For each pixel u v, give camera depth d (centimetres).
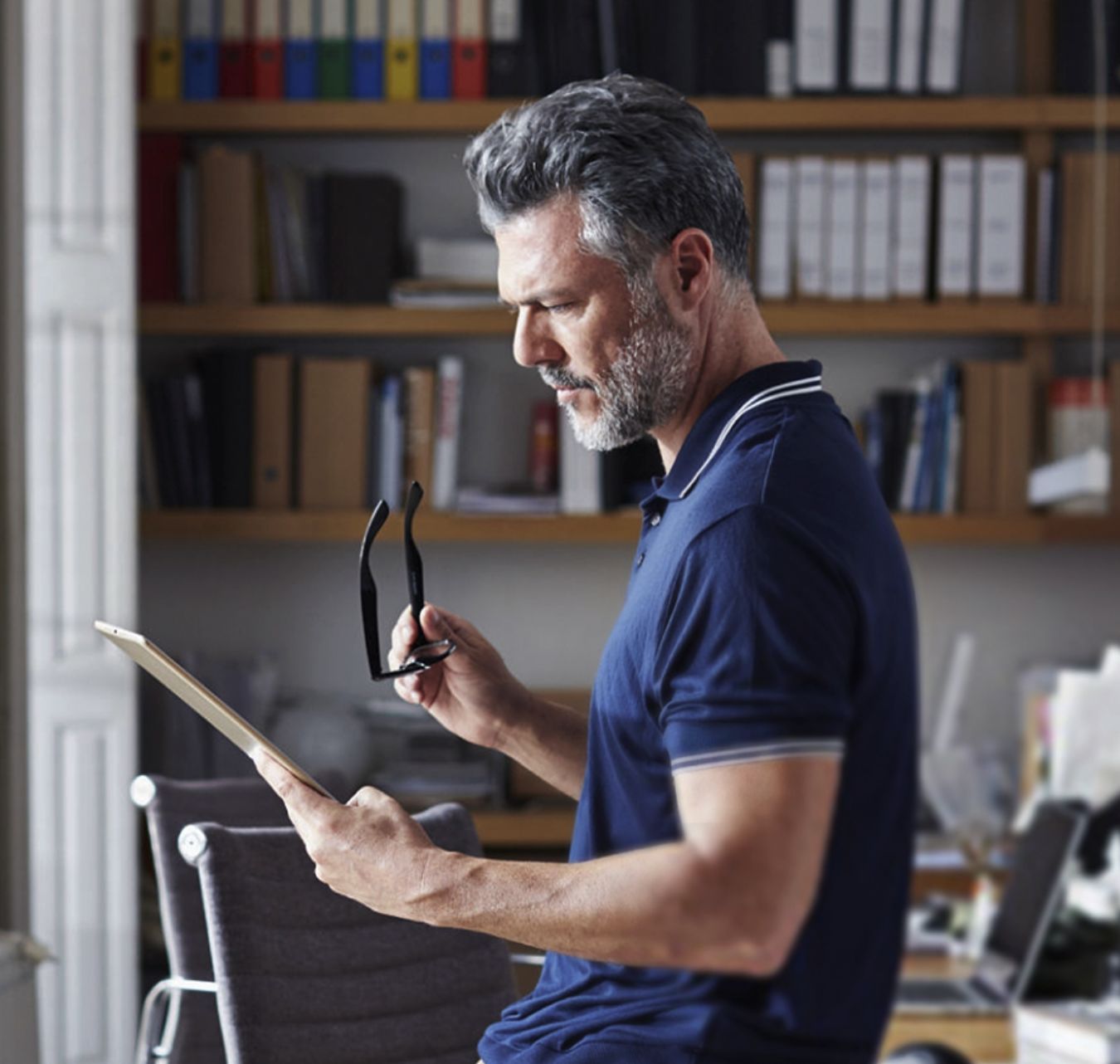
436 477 414
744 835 119
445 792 406
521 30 414
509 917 130
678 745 125
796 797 120
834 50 414
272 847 208
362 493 412
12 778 329
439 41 416
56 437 379
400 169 440
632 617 140
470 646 181
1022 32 426
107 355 380
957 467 413
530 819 399
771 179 412
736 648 125
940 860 405
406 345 439
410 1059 210
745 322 146
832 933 129
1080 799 402
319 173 438
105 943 377
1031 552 439
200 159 412
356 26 416
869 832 130
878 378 438
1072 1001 370
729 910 118
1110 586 437
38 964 279
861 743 129
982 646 438
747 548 128
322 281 416
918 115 413
